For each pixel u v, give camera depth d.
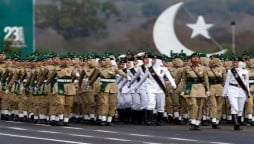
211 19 94.81
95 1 100.69
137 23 97.44
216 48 94.06
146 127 35.06
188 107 33.28
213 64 35.25
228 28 95.56
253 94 36.88
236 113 33.47
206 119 35.84
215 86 34.88
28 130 32.81
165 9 93.31
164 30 93.00
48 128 33.91
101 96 36.09
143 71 36.75
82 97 37.31
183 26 93.00
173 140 28.58
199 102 33.09
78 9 101.12
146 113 36.66
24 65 38.44
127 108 38.16
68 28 101.25
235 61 33.59
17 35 71.69
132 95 37.47
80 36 100.88
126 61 37.91
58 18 101.38
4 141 28.31
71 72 35.44
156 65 36.75
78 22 100.81
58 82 35.31
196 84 33.06
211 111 34.50
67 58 35.50
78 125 35.91
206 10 94.69
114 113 36.38
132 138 29.28
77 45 100.44
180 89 36.94
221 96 35.00
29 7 72.25
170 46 92.75
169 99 37.69
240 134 31.28
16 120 39.16
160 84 36.78
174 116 37.56
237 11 98.25
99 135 30.52
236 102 33.41
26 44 71.81
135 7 99.00
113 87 36.22
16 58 39.34
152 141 28.17
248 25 97.69
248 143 27.83
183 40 92.94
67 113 35.66
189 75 33.06
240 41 96.56
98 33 100.06
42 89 36.44
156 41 93.88
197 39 93.44
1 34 71.50
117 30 99.12
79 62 36.72
